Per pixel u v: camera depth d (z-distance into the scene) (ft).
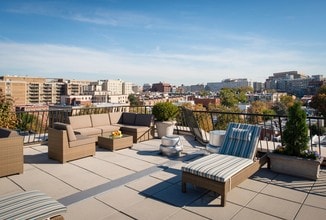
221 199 10.37
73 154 16.84
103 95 285.23
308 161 13.75
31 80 290.35
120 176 14.02
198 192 11.86
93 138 18.21
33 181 13.11
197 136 23.11
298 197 11.46
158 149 20.61
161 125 24.91
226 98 199.21
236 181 11.01
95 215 9.54
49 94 287.28
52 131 16.94
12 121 23.67
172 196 11.39
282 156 14.55
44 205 7.04
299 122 14.55
